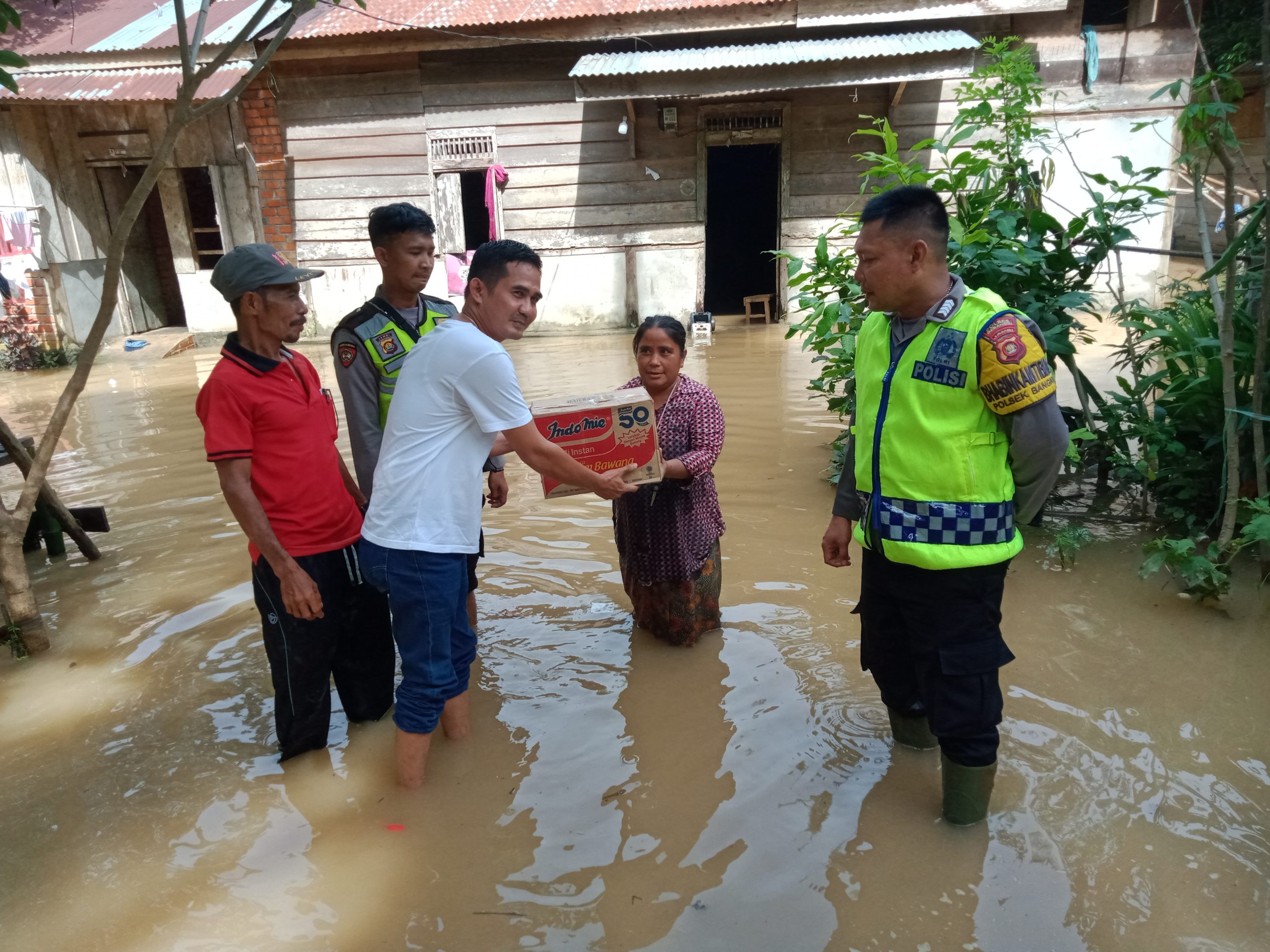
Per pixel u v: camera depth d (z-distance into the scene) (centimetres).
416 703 281
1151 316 478
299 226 1244
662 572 358
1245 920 221
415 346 282
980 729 247
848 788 279
